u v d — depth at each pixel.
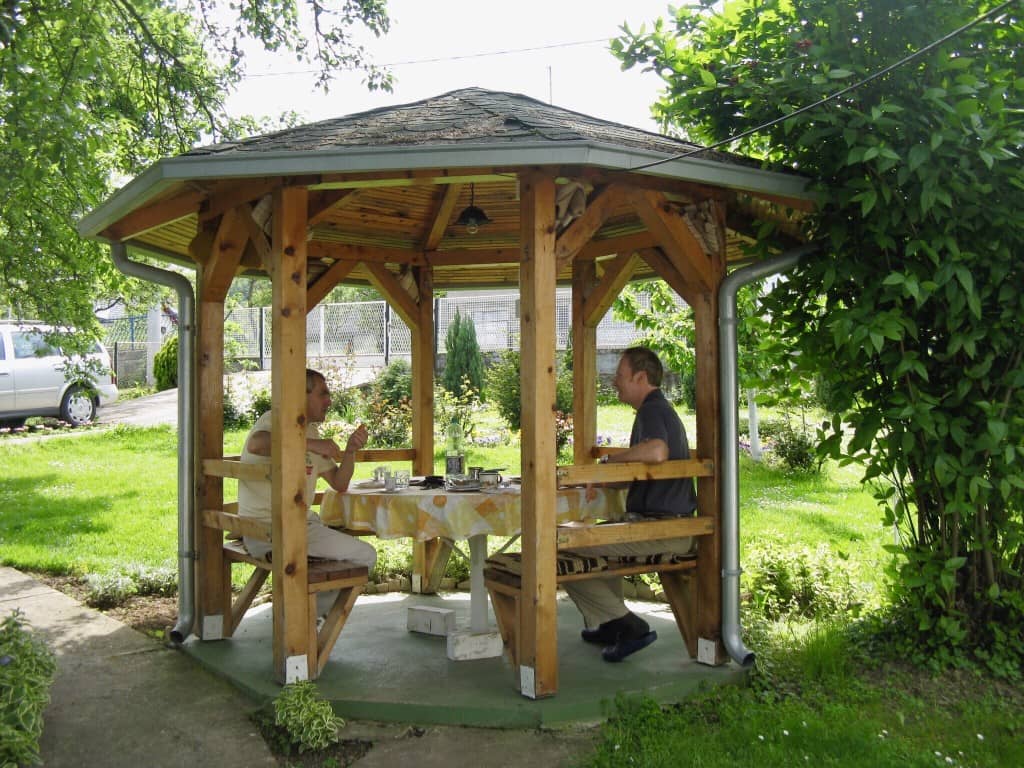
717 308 4.62
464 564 6.73
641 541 4.57
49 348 9.00
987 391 4.68
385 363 23.27
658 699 4.26
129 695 4.33
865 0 4.52
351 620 5.60
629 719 3.91
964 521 4.77
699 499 4.64
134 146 9.53
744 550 6.58
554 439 4.07
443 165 3.69
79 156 6.42
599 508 4.98
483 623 4.91
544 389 4.03
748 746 3.63
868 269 4.58
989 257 4.50
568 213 4.12
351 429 14.41
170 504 9.71
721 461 4.59
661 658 4.73
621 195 4.27
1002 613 4.88
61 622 5.56
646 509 4.72
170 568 6.57
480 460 12.41
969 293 4.27
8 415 15.59
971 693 4.34
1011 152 4.32
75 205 7.61
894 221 4.39
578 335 6.35
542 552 4.04
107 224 4.68
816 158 4.65
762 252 5.13
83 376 9.34
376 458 6.45
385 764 3.59
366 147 3.71
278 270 4.22
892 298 4.47
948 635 4.64
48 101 6.03
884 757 3.49
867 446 4.80
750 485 10.98
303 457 4.29
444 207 6.01
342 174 4.13
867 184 4.34
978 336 4.41
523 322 4.06
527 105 4.97
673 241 4.45
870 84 4.55
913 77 4.45
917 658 4.65
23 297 8.48
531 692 4.07
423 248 6.67
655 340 9.73
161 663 4.80
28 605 5.96
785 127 4.37
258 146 4.08
